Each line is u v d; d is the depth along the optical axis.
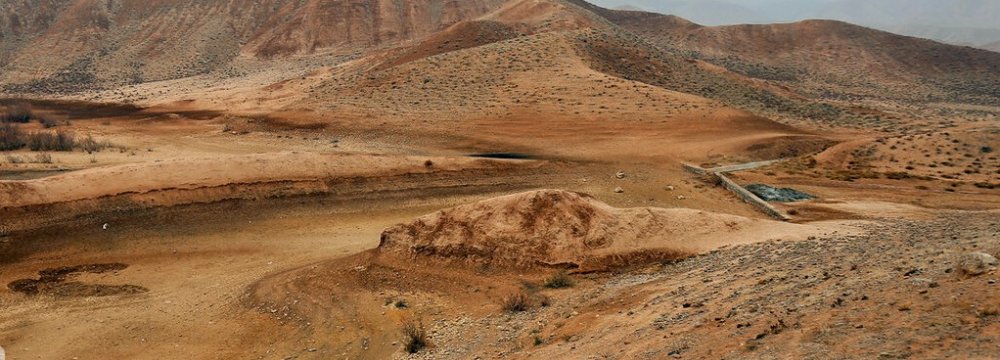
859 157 53.81
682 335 14.09
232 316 23.28
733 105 81.06
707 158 55.72
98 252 31.39
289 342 20.89
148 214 34.91
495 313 20.86
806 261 19.50
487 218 26.00
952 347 9.92
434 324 20.64
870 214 36.97
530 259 24.64
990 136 54.19
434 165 46.47
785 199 42.03
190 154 56.78
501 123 67.25
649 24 195.00
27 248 30.64
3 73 137.12
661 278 21.62
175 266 30.36
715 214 28.30
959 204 40.06
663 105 72.25
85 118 80.88
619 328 16.39
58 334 22.56
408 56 101.25
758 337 12.59
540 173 49.16
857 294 13.88
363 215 39.38
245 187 38.78
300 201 39.41
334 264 25.95
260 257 31.53
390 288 23.53
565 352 15.52
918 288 13.09
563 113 69.62
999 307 10.82
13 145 55.62
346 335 20.64
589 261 24.53
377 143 62.34
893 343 10.66
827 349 11.12
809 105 92.94
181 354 20.77
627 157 55.34
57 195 33.91
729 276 19.47
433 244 25.56
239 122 73.44
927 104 132.12
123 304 25.48
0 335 22.52
